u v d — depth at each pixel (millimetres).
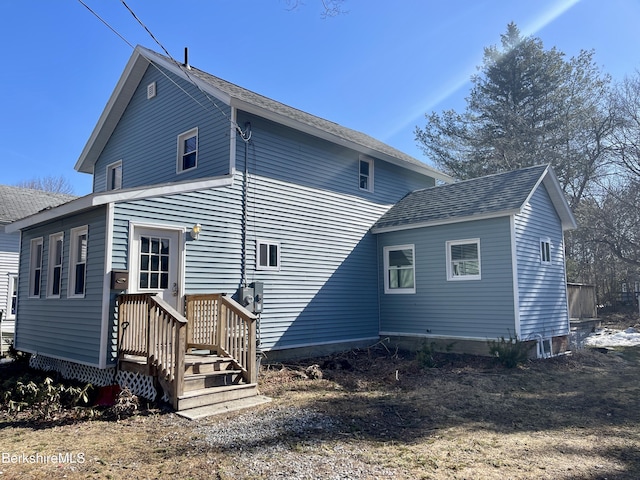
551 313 11969
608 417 6426
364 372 9594
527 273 11047
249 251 10031
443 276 11797
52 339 9055
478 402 7191
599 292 25562
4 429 5758
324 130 11805
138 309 7184
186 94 11336
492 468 4422
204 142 10672
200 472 4223
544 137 25172
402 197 14914
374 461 4539
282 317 10617
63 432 5535
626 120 23328
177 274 8633
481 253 11125
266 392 7703
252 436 5273
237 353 7559
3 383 7918
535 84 26094
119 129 13633
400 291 12703
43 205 18656
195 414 6172
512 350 9844
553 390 8117
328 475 4160
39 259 10312
